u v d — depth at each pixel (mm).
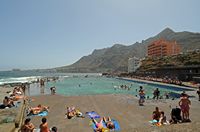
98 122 16500
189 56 84625
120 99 28891
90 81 88625
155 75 85938
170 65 86062
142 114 19438
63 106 24156
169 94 38188
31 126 13195
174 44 150500
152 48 155875
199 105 23094
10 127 13914
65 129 14984
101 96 32406
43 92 43781
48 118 18406
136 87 56688
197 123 10945
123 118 17984
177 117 15086
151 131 10172
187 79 59438
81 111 21219
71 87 59562
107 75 151500
